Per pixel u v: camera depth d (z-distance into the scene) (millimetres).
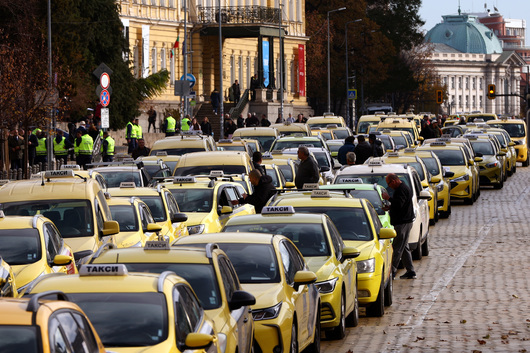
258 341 15297
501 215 45531
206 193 28906
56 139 55906
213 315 13305
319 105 162500
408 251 28031
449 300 24703
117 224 22578
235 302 13953
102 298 11852
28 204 22984
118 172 34500
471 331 20812
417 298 25031
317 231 19750
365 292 21906
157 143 44344
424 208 32719
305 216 20125
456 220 43781
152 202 27203
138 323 11477
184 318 11891
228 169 35750
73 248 21656
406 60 182500
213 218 28016
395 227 27359
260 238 17031
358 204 23188
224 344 12836
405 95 185500
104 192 25953
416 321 21984
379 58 158875
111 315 11586
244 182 33469
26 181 24203
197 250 14508
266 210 20344
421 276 28688
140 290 11969
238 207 29750
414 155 43000
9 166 53750
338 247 20250
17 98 48812
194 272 14023
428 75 190000
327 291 18797
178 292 12117
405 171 32312
